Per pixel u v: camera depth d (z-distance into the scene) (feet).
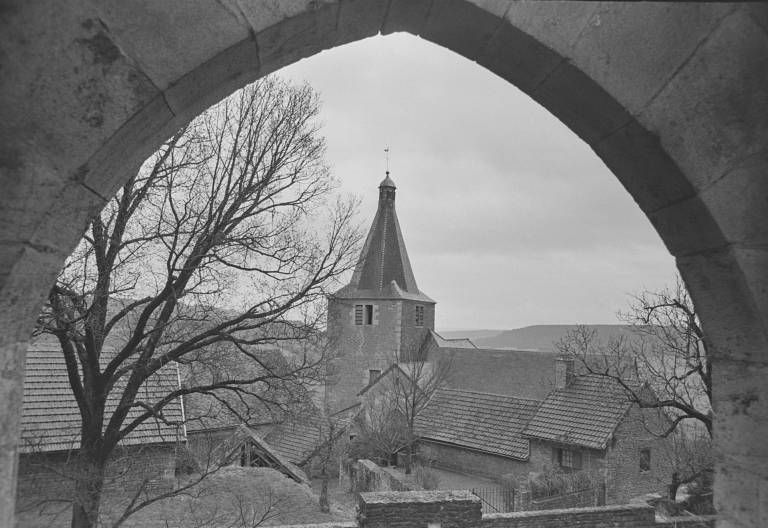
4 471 5.40
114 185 6.24
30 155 5.42
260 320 32.55
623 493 67.77
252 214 30.99
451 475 84.84
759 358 6.49
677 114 6.37
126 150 5.97
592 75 6.31
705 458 42.52
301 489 53.78
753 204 6.41
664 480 68.74
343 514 50.31
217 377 31.55
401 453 90.68
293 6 5.88
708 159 6.38
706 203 6.34
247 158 31.17
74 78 5.51
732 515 6.66
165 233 28.55
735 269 6.40
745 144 6.40
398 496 31.53
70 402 49.73
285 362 34.83
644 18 6.36
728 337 6.84
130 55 5.60
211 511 38.88
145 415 28.53
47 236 5.62
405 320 128.57
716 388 7.02
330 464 79.82
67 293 23.71
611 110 6.54
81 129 5.52
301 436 85.66
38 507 24.21
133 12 5.60
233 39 5.79
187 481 35.42
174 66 5.67
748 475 6.54
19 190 5.39
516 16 6.20
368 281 131.85
